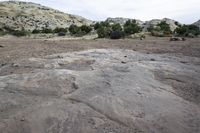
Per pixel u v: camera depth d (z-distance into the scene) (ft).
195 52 51.16
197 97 25.04
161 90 25.63
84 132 17.67
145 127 18.65
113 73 29.99
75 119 19.16
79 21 333.62
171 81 28.96
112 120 19.48
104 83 26.43
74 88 25.16
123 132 17.90
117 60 38.70
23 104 21.45
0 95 23.12
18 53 46.26
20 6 334.24
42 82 26.35
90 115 19.84
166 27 119.44
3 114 19.83
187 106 22.36
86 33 135.85
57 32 159.43
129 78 28.30
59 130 17.83
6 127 18.08
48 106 21.04
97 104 21.61
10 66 34.22
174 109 21.48
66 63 35.86
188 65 37.01
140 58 41.50
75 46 58.29
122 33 93.15
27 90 24.40
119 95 23.43
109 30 108.47
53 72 29.45
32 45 61.41
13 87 25.00
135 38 90.12
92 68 32.78
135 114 20.35
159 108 21.48
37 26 269.03
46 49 52.01
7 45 61.82
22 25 261.65
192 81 29.32
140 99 22.90
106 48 54.75
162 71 32.17
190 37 101.50
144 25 184.55
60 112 20.06
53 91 24.27
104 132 17.78
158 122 19.29
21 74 29.25
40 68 32.76
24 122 18.67
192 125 19.15
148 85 26.68
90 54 43.39
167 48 56.80
